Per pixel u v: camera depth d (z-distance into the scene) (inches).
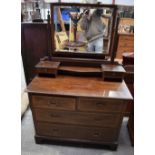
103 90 53.7
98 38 60.2
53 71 60.6
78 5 55.4
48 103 55.1
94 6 55.1
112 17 56.1
